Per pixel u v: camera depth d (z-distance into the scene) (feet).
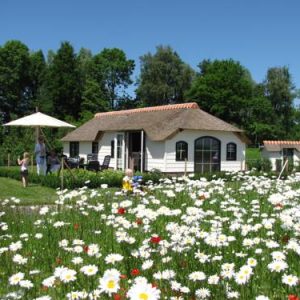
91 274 14.84
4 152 131.64
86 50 302.45
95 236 24.88
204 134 96.84
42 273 18.93
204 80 247.50
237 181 53.26
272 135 254.47
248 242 19.60
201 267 17.71
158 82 272.10
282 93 290.35
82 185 61.36
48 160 79.30
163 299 14.11
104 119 121.29
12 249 20.44
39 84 262.06
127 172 56.59
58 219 30.55
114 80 273.75
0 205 38.19
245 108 251.19
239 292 15.08
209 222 25.50
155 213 23.66
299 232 20.48
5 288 16.43
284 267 15.35
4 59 250.37
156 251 19.03
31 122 76.33
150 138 93.66
